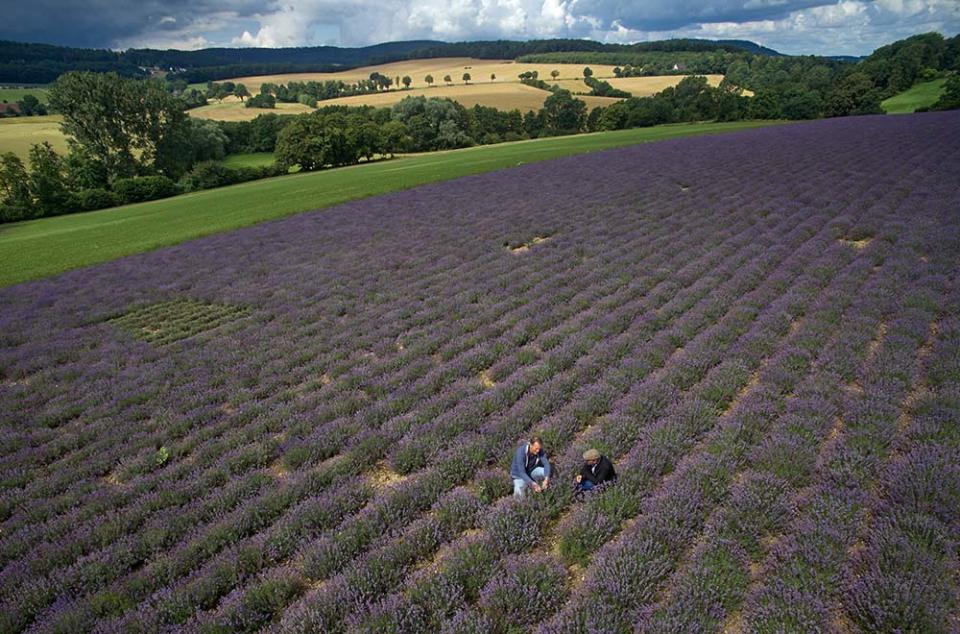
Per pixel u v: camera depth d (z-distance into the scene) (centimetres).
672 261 2288
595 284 2116
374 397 1507
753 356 1451
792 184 3347
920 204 2588
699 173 4000
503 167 5394
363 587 833
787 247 2244
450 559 873
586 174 4434
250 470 1209
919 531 815
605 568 816
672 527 880
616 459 1126
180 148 9125
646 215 3014
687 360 1455
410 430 1289
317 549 926
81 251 3734
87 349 2039
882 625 689
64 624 809
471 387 1467
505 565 852
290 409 1458
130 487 1175
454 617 756
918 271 1833
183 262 3100
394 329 1928
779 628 688
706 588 765
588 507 960
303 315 2166
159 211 5622
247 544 973
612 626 718
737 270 2105
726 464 1029
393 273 2566
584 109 12812
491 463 1176
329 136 8912
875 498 917
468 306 2055
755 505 905
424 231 3225
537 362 1562
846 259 2052
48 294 2733
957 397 1133
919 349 1421
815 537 830
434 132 11262
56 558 975
